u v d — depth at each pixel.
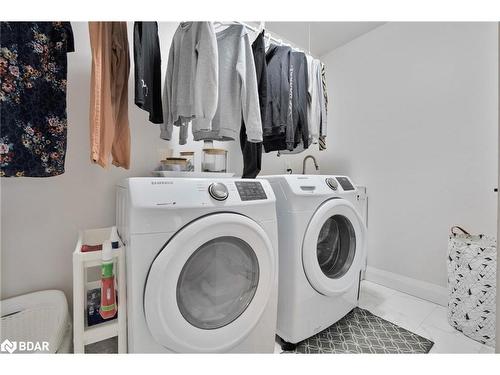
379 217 2.10
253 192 1.04
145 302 0.78
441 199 1.74
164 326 0.79
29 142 0.89
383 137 2.08
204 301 0.96
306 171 2.64
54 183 1.21
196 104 1.16
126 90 1.19
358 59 2.28
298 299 1.22
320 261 1.45
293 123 1.72
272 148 1.87
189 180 0.91
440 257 1.74
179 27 1.38
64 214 1.24
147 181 0.84
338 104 2.45
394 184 2.01
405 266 1.93
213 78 1.16
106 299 0.89
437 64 1.76
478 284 1.33
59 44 0.96
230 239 0.97
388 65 2.05
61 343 0.95
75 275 0.83
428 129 1.80
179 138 1.59
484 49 1.55
